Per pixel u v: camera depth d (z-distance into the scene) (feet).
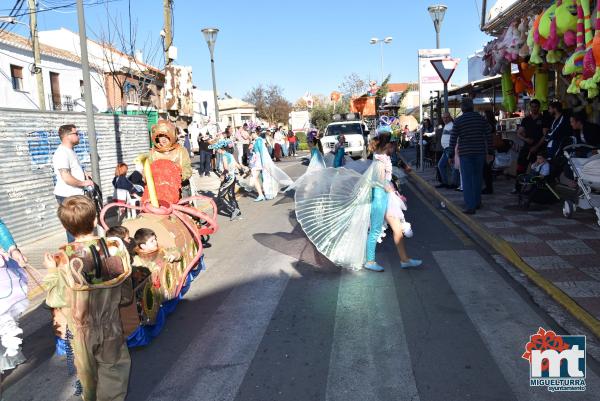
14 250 12.66
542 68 33.71
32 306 18.69
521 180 30.68
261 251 24.63
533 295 16.85
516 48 30.32
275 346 13.97
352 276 19.75
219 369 12.86
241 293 18.47
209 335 14.94
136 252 14.66
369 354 13.24
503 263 20.56
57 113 33.63
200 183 58.44
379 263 21.31
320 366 12.73
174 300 16.90
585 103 33.09
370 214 19.83
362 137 70.59
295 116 152.25
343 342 13.99
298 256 23.17
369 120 107.14
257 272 20.98
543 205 30.78
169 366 13.16
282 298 17.69
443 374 12.10
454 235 25.89
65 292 10.00
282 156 109.09
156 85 119.44
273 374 12.46
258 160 42.86
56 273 10.19
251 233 29.09
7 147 28.66
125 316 12.14
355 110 108.47
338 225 19.90
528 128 33.81
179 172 18.94
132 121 45.50
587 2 21.13
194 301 17.93
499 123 58.08
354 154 69.62
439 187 42.57
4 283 12.41
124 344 10.39
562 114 29.01
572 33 23.21
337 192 20.10
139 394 11.87
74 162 22.22
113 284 9.96
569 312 15.23
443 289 17.81
